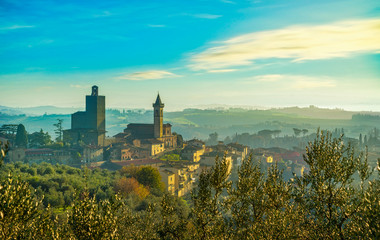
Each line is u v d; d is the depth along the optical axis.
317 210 30.23
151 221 43.41
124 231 40.16
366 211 24.81
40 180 108.69
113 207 30.61
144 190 118.62
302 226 30.73
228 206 35.19
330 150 30.12
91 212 28.50
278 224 30.28
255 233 31.42
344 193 29.38
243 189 35.53
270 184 34.06
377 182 28.81
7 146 25.09
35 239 26.98
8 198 24.88
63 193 103.88
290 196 32.84
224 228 35.12
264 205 33.94
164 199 42.34
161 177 145.88
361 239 25.00
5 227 24.52
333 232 28.39
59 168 139.12
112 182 122.44
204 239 34.53
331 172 29.50
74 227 27.95
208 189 35.34
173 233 39.06
